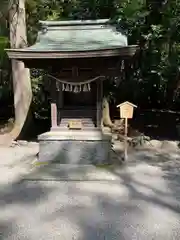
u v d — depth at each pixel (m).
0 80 12.30
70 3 9.94
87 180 5.11
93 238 3.25
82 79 5.84
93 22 6.32
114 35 6.08
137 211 3.92
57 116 6.23
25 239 3.24
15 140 8.58
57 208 4.04
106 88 10.90
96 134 6.00
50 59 5.64
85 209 3.99
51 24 6.34
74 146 6.01
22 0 8.77
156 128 10.59
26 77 9.12
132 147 7.75
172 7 7.74
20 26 8.78
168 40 8.48
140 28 8.45
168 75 11.22
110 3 8.70
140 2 8.24
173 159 6.57
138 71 10.59
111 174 5.41
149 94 14.65
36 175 5.37
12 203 4.23
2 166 6.11
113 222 3.62
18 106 8.98
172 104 14.94
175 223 3.59
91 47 5.45
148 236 3.29
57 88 6.05
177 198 4.34
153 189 4.70
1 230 3.46
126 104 6.18
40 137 6.05
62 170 5.62
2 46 10.09
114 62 5.65
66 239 3.23
